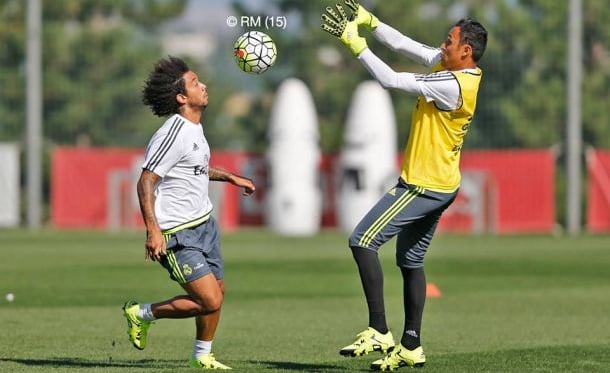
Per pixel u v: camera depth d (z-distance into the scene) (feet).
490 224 334.65
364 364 98.02
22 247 259.60
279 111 333.83
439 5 476.54
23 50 459.73
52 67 465.06
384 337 92.58
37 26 335.88
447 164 90.84
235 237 309.63
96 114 468.75
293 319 136.67
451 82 89.10
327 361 100.73
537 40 462.60
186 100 88.69
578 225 330.34
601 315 141.18
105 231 328.90
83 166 340.59
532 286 181.47
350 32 89.04
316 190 337.31
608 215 336.08
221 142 507.30
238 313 143.02
